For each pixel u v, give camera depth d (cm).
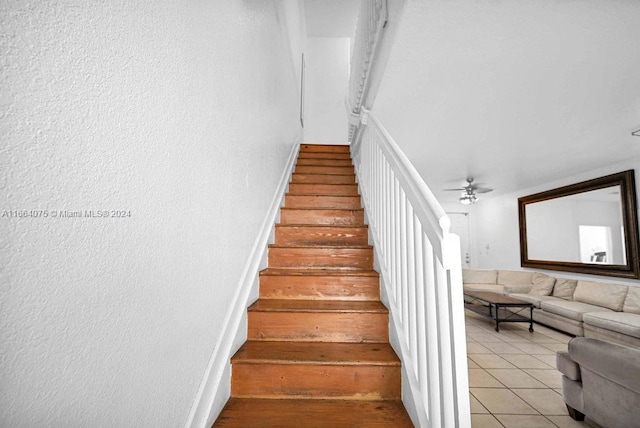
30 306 48
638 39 168
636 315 353
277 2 274
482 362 316
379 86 224
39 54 49
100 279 61
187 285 98
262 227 206
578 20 154
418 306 114
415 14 152
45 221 50
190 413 98
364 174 275
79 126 56
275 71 262
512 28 162
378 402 127
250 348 145
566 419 213
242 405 124
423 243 108
